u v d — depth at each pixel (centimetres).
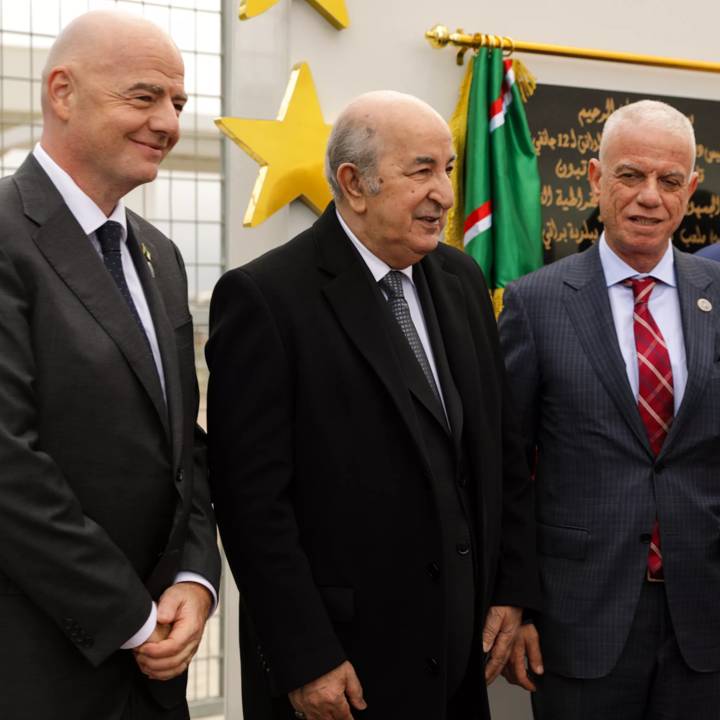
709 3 275
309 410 160
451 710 172
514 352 195
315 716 157
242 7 222
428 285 177
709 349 186
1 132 246
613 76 267
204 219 261
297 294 163
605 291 191
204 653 322
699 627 184
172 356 151
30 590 130
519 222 245
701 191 275
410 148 157
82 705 137
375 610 160
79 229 141
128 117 139
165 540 147
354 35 242
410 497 160
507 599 179
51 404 134
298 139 228
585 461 186
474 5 253
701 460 185
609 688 185
